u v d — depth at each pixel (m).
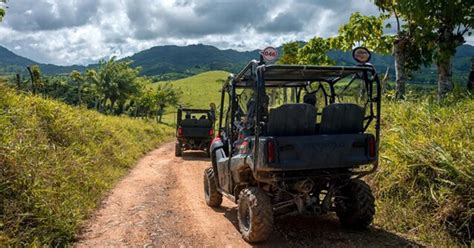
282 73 6.18
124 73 51.66
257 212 5.47
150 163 14.60
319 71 5.91
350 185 6.15
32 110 10.34
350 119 5.75
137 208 7.89
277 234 6.12
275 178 5.51
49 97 13.33
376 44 14.77
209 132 16.89
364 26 14.73
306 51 21.11
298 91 7.50
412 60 12.61
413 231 5.95
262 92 5.46
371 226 6.34
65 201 6.87
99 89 50.09
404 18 12.08
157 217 7.27
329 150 5.42
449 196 5.86
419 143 7.05
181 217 7.27
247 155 5.78
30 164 6.88
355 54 5.82
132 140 18.03
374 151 5.65
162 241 6.00
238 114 7.00
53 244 5.74
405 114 9.19
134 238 6.14
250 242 5.77
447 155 6.20
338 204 6.32
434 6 10.05
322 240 5.80
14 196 6.11
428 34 10.73
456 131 7.16
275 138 5.26
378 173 7.30
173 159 16.11
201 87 116.31
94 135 12.87
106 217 7.25
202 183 10.69
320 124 5.67
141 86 56.53
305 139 5.38
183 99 91.62
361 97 6.10
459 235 5.51
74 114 13.19
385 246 5.48
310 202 5.79
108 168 11.12
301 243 5.72
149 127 27.17
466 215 5.57
